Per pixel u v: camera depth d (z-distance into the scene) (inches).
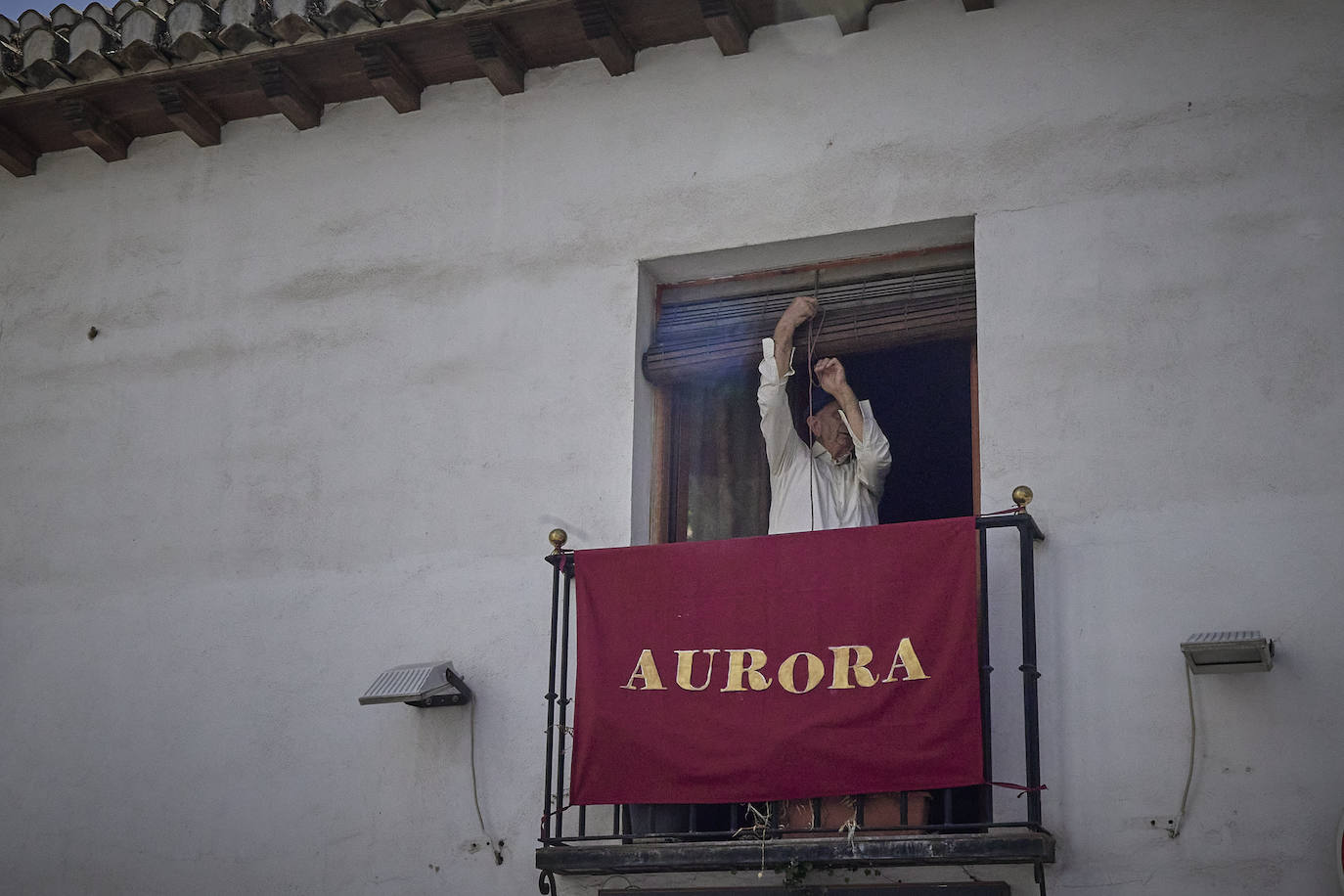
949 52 336.8
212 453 365.1
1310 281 301.3
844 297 338.6
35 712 358.0
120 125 392.5
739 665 297.3
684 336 347.9
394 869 321.7
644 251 346.0
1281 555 288.4
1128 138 319.9
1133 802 282.8
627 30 353.4
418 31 353.1
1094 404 306.3
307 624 344.8
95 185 397.4
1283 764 277.7
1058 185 321.1
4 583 370.9
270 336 369.7
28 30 373.1
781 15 347.9
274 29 352.5
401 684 317.1
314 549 350.0
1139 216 314.7
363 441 354.3
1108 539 297.9
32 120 391.2
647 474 340.5
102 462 373.4
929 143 332.5
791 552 300.7
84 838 344.5
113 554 364.8
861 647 291.6
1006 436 309.3
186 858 335.9
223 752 341.1
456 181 366.3
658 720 298.2
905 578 292.5
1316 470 291.1
